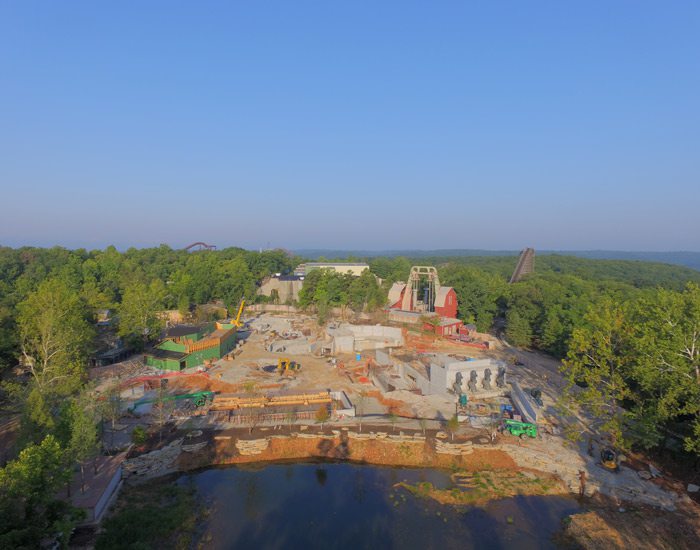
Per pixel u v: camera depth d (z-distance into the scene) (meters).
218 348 75.44
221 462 44.41
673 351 37.72
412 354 78.25
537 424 49.97
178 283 122.75
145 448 44.31
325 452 45.94
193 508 37.28
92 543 31.62
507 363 74.56
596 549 32.75
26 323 55.47
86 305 79.44
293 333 96.81
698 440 36.69
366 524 35.91
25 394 45.62
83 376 60.62
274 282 142.38
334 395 58.56
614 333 45.75
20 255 145.75
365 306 118.31
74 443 34.12
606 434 47.56
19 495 24.03
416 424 50.12
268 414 52.25
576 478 40.78
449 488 40.66
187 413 52.25
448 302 98.94
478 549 33.19
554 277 132.38
